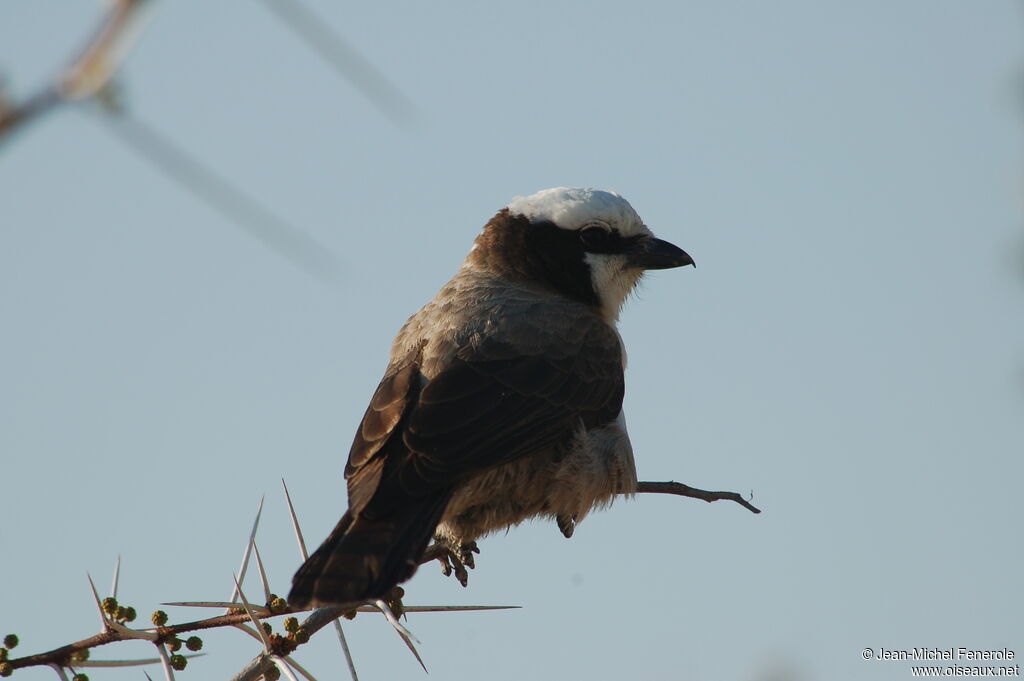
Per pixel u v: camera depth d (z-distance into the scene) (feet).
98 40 8.05
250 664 26.13
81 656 24.16
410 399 36.45
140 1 8.06
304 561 29.84
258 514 26.96
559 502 38.09
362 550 30.32
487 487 36.19
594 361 40.40
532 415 37.04
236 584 25.63
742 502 38.50
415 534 31.65
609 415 40.55
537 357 38.73
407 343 40.22
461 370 37.22
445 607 27.81
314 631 29.27
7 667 23.76
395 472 33.24
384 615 27.37
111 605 24.89
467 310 40.24
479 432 35.40
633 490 40.63
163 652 24.80
